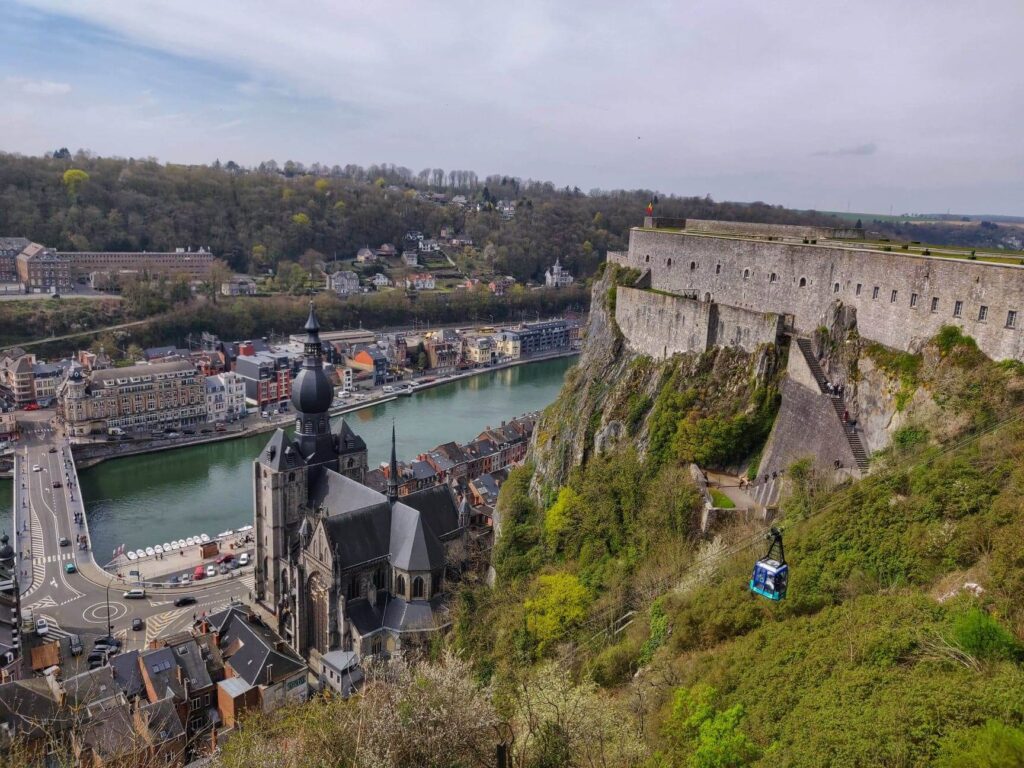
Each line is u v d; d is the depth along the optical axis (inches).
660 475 4352.9
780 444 3996.1
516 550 5108.3
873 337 3774.6
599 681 3085.6
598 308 6289.4
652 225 6486.2
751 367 4357.8
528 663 3818.9
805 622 2439.7
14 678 4431.6
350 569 4749.0
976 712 1732.3
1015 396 2923.2
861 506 2815.0
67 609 5698.8
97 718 3548.2
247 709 4018.2
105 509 7706.7
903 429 3257.9
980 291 3196.4
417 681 2255.2
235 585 6141.7
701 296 5103.3
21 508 7431.1
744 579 2842.0
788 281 4330.7
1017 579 2079.2
